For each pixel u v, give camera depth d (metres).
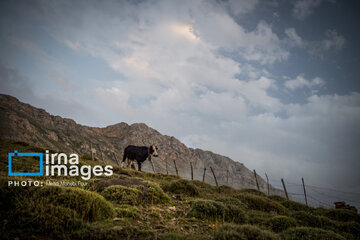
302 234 6.39
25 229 4.49
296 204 13.39
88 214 5.59
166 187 12.62
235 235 5.45
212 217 7.65
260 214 9.42
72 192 5.83
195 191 12.25
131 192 8.31
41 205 5.08
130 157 21.91
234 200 10.70
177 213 7.79
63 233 4.61
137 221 6.14
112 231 4.93
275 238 5.64
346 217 11.00
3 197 5.05
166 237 5.21
